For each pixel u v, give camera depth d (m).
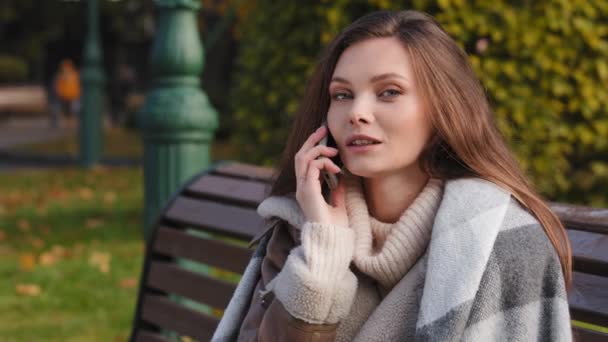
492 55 5.19
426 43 1.86
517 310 1.66
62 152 18.45
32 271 6.31
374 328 1.81
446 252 1.69
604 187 5.50
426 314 1.65
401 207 1.93
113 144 20.50
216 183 3.08
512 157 1.89
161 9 5.04
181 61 5.01
